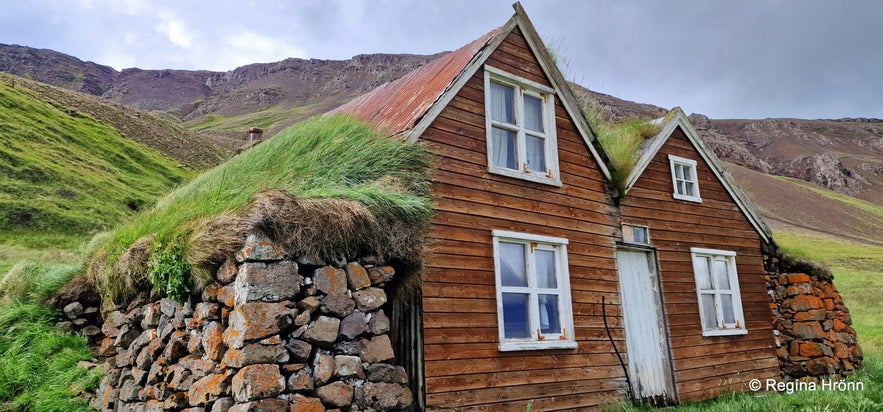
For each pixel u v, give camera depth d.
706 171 12.24
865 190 163.38
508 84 9.25
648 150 10.98
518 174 8.71
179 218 6.72
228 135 121.12
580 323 8.73
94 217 32.62
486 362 7.41
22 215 29.16
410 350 6.77
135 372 6.73
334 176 6.85
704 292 11.06
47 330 8.64
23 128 46.69
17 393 7.30
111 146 54.72
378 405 5.60
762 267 12.52
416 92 9.40
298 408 5.00
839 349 11.68
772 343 11.86
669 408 9.04
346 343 5.61
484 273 7.81
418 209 6.79
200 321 5.75
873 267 54.75
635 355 9.55
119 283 7.50
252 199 5.80
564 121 9.84
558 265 8.83
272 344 5.08
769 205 108.81
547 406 7.87
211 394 5.13
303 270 5.67
